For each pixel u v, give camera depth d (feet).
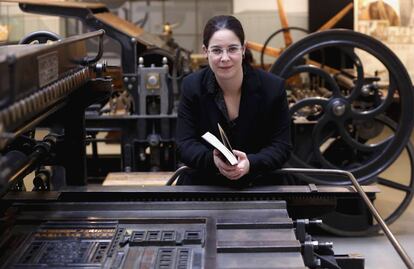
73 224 5.86
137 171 13.25
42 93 4.72
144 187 6.87
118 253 5.25
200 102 7.52
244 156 6.83
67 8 13.61
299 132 12.67
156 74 12.84
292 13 23.85
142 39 13.96
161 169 13.23
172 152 13.12
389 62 11.98
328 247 6.25
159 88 12.89
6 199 6.39
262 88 7.42
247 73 7.43
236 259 5.16
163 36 19.24
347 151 13.69
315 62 19.13
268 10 23.98
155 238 5.51
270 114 7.48
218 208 6.30
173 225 5.89
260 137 7.64
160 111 13.02
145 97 12.95
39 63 4.70
